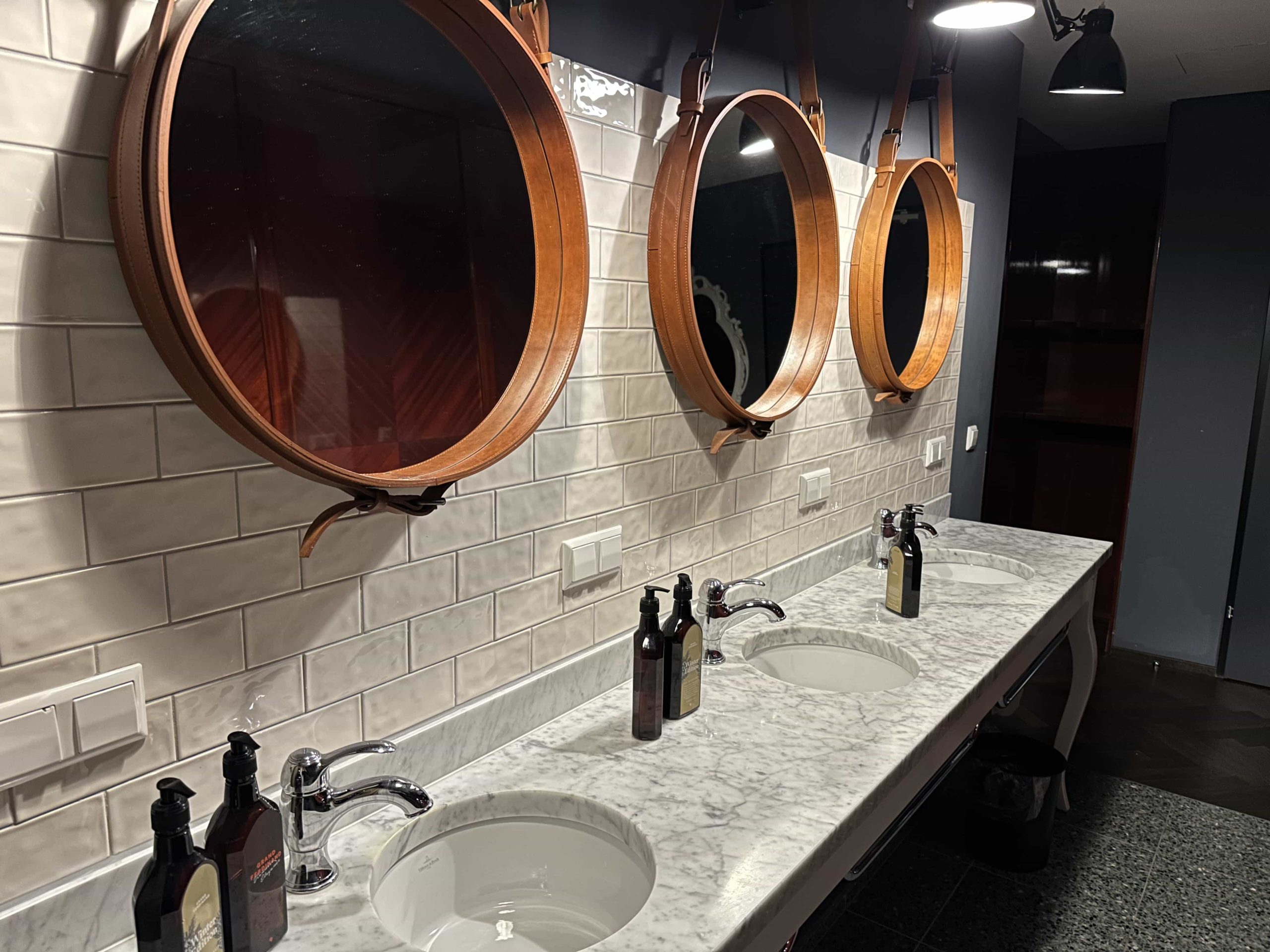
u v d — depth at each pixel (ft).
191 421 2.93
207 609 3.05
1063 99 12.51
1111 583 14.99
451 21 3.56
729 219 5.49
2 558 2.51
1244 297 12.46
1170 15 9.17
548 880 3.85
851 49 6.87
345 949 2.90
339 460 3.33
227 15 2.80
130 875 2.88
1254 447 12.42
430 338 3.64
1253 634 12.68
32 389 2.52
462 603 4.06
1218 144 12.37
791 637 6.17
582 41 4.34
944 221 8.58
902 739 4.40
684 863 3.32
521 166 4.01
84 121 2.56
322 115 3.13
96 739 2.75
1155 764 10.19
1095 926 7.16
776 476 6.49
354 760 3.64
